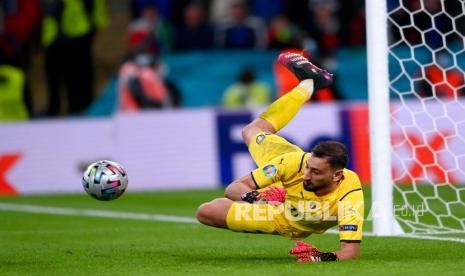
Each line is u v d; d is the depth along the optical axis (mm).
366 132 54969
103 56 74938
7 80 61312
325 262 25156
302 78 29516
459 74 62344
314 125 55062
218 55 68312
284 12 69500
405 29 63375
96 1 61156
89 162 55500
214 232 35188
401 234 32406
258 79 66938
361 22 67688
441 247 29047
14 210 45969
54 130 55594
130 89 61906
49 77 62281
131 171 55594
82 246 31234
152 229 36781
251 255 28234
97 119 55906
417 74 62844
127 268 25438
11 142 55125
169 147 55719
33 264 26719
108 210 45062
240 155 55312
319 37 64625
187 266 25578
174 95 63750
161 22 69062
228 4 70750
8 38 61438
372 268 24078
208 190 53875
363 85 67188
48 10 61062
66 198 51812
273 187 26125
